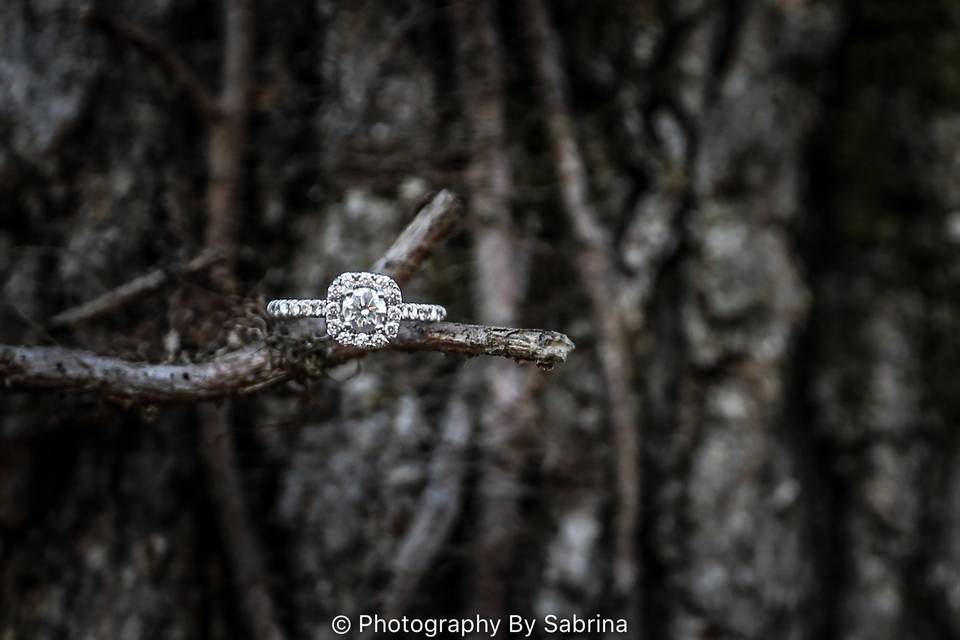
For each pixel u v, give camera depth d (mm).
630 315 497
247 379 410
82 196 481
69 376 403
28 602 475
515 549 486
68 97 482
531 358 406
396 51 491
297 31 496
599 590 489
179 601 480
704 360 500
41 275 478
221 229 483
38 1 485
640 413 497
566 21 501
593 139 501
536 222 493
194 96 481
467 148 489
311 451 486
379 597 480
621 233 500
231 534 481
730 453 498
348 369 485
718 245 501
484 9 489
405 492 483
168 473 481
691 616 497
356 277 415
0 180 479
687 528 498
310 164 494
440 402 485
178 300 444
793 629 504
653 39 504
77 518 478
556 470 488
